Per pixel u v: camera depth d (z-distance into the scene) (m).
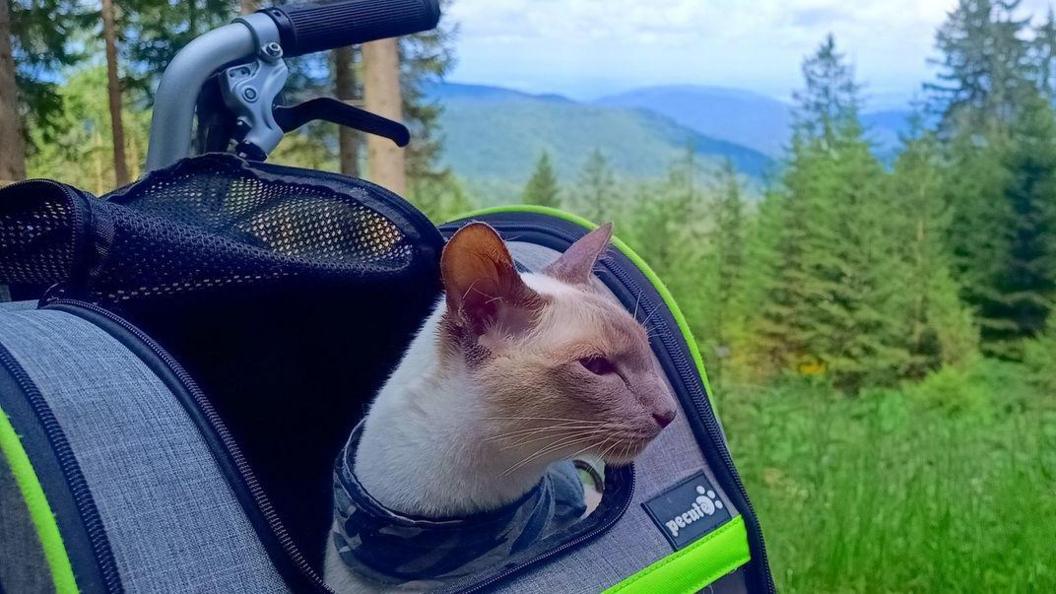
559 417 0.57
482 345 0.57
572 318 0.59
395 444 0.56
